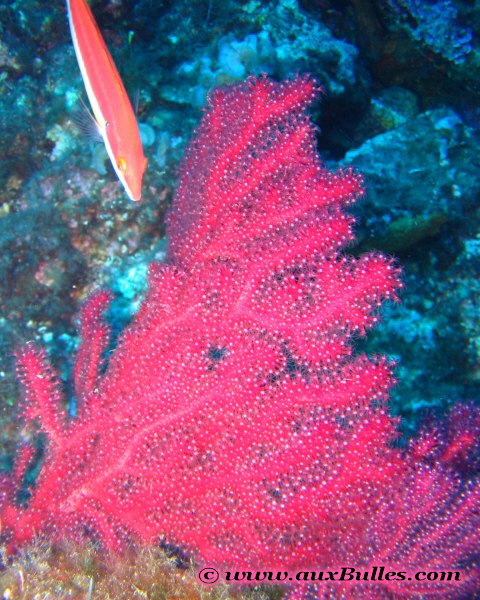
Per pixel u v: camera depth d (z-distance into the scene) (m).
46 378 0.58
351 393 0.54
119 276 0.70
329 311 0.55
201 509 0.55
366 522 0.55
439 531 0.54
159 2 0.74
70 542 0.56
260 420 0.55
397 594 0.55
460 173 0.73
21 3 0.70
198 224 0.58
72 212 0.69
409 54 0.76
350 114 0.79
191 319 0.57
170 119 0.74
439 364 0.71
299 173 0.57
